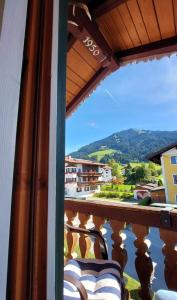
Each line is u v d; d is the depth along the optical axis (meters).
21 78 0.60
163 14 1.88
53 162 0.63
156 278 1.69
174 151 12.07
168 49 2.18
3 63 0.55
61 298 0.63
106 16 1.85
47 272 0.58
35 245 0.56
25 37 0.63
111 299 1.17
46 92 0.63
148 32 2.08
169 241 1.57
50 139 0.63
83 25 1.78
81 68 2.52
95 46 2.08
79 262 1.59
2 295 0.50
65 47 0.75
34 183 0.58
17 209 0.55
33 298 0.54
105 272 1.45
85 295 1.08
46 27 0.67
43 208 0.58
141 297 1.68
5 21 0.57
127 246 1.82
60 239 0.65
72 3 1.51
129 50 2.29
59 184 0.66
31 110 0.60
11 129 0.56
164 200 11.85
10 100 0.56
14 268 0.53
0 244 0.51
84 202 2.11
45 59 0.65
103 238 1.72
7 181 0.53
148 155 12.87
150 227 1.66
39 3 0.66
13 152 0.56
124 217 1.81
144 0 1.75
